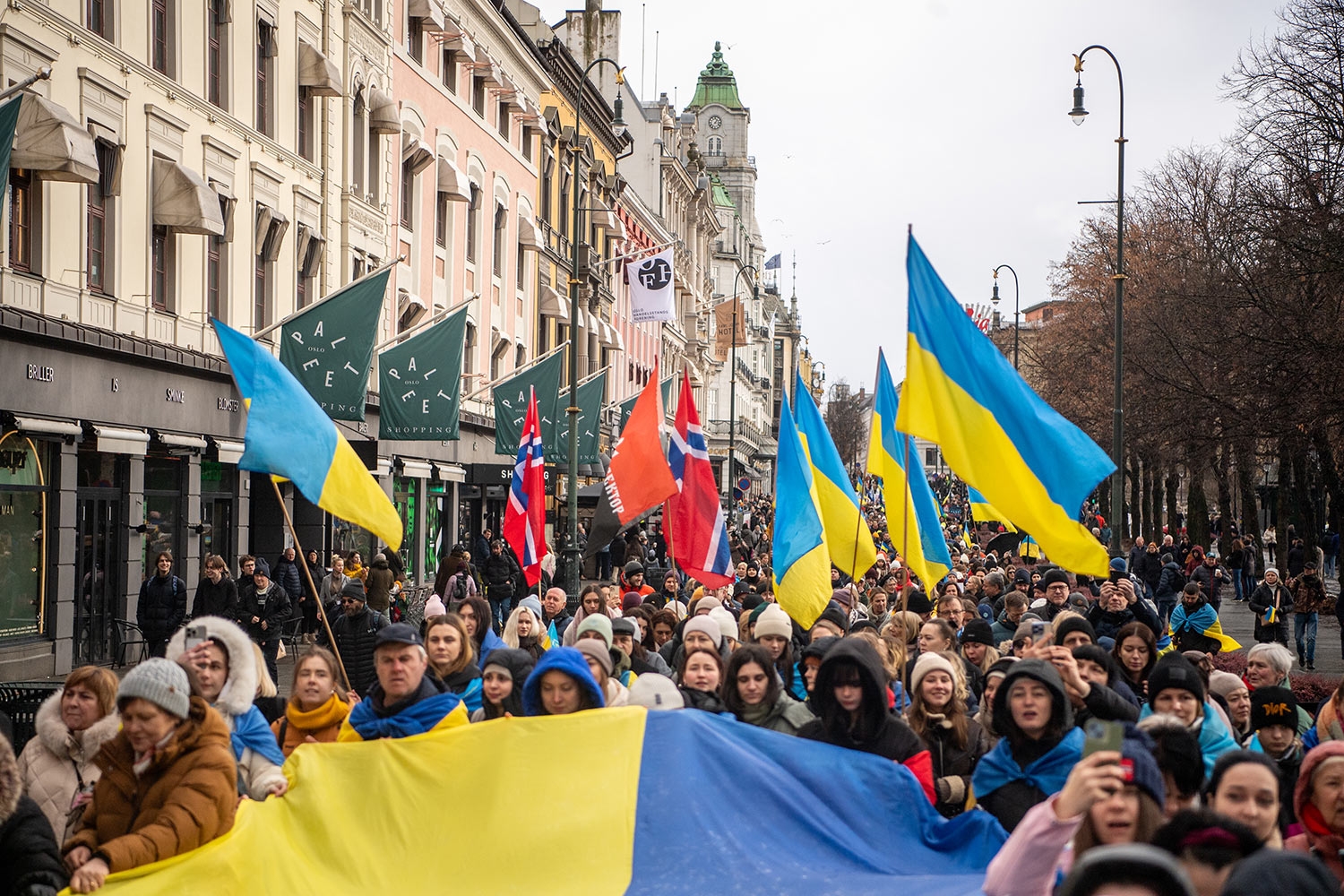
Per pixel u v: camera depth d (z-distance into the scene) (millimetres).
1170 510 58906
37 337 19688
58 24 20156
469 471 42562
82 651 21797
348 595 14484
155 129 23406
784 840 6902
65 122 18953
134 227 22844
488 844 6871
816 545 13344
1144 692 9547
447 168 39438
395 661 7434
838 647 7359
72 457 21062
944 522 62812
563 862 6777
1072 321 65688
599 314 60250
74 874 5676
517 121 47844
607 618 10500
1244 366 33938
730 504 57500
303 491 9156
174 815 5867
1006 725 6871
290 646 25625
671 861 6746
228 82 26406
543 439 34562
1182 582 26172
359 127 33594
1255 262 34719
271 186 28438
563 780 7059
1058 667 7578
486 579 27844
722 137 142375
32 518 20375
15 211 19531
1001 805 6824
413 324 37219
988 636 10812
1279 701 7762
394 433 28641
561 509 42844
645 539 44062
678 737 7242
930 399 9602
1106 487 61812
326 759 7109
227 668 7230
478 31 42438
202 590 19312
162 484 24375
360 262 33562
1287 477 43031
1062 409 61812
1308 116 31688
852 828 6957
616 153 65812
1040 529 9531
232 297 26688
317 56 30078
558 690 7531
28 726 9641
